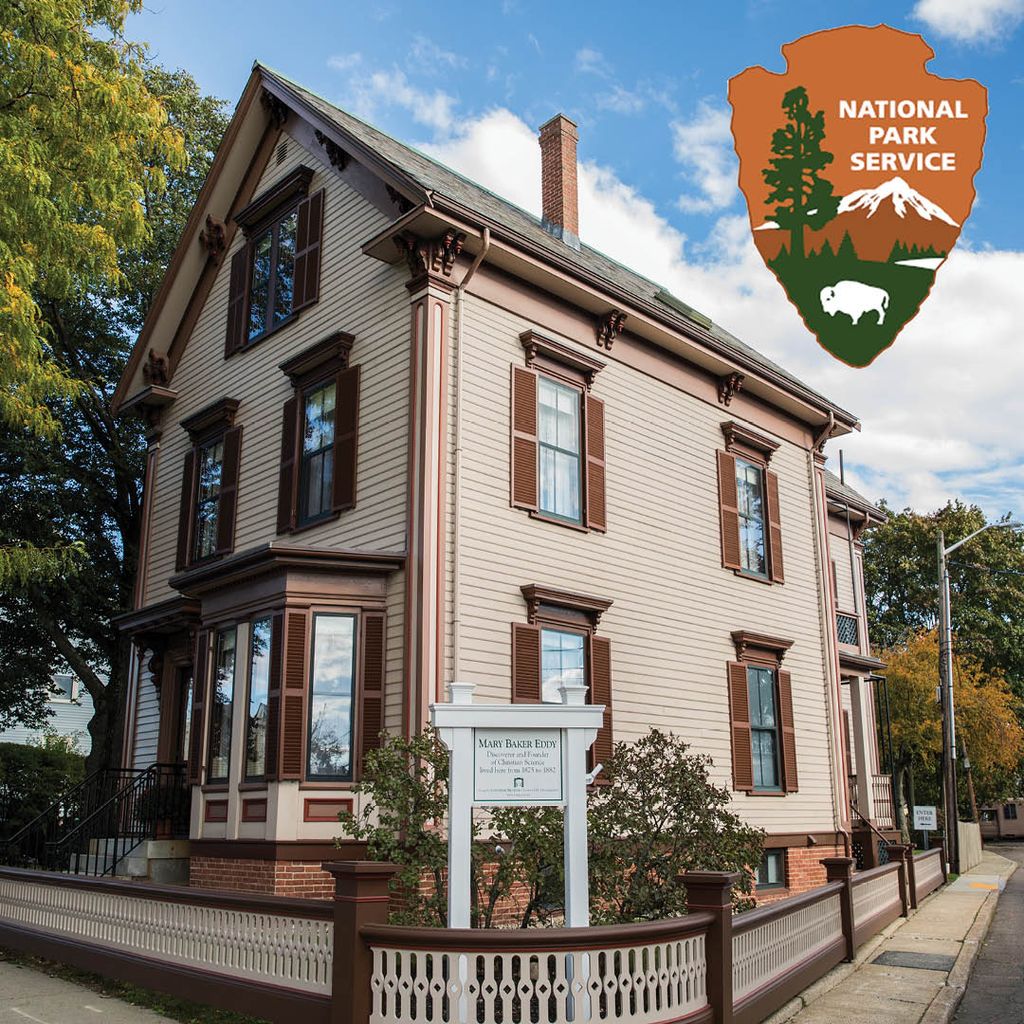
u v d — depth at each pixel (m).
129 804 15.79
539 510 14.10
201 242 18.77
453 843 7.42
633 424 16.17
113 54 12.66
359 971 6.84
